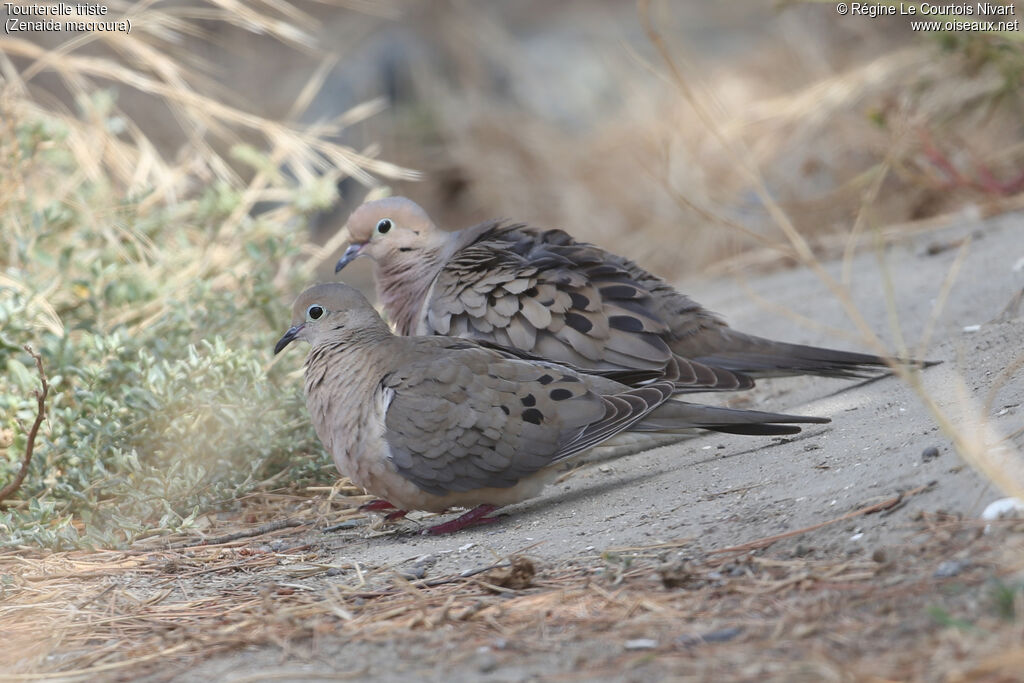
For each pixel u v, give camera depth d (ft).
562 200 73.41
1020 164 53.93
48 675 20.43
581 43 92.94
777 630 18.42
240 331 38.42
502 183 76.13
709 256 62.59
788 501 23.95
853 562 20.22
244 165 69.00
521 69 86.33
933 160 50.62
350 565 26.02
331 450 29.60
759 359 34.53
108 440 32.04
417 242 36.91
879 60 58.70
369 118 81.35
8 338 34.19
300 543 29.01
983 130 55.72
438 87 82.64
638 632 19.29
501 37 88.38
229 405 32.76
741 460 29.14
